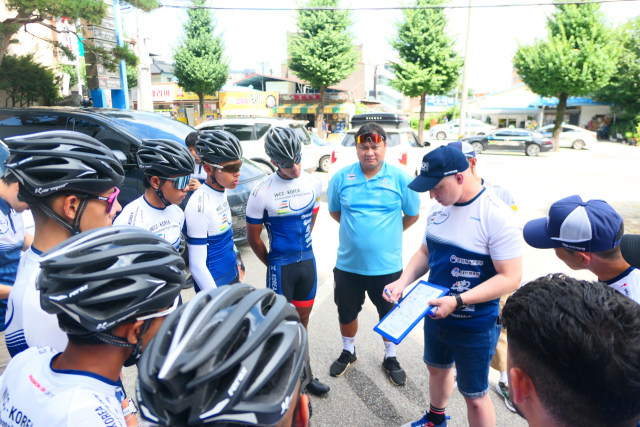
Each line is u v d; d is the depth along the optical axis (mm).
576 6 20172
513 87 37062
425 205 8547
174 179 2035
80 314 849
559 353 773
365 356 3219
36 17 8547
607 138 32062
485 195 1915
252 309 663
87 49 10195
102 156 1377
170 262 978
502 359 2713
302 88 34312
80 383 909
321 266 5238
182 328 632
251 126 9781
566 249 1659
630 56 26391
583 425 797
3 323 1875
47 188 1242
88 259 859
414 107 48531
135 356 994
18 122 5668
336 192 3023
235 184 2438
